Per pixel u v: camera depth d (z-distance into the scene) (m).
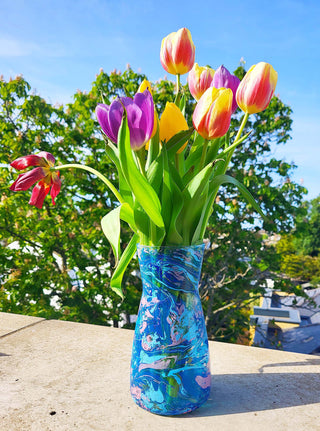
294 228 5.75
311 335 8.76
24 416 0.94
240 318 6.00
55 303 5.29
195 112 0.80
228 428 0.88
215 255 5.27
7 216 5.04
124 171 0.77
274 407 0.99
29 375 1.18
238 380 1.16
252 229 5.30
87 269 5.68
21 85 5.27
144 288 0.92
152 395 0.91
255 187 5.11
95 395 1.05
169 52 0.96
